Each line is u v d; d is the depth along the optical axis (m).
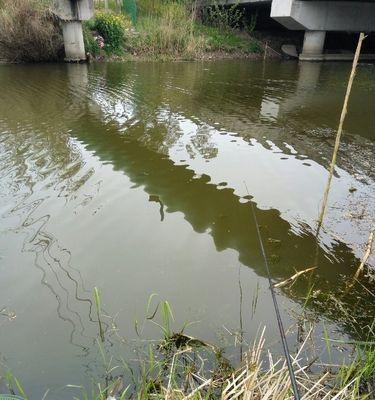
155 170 4.73
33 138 5.73
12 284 2.76
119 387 1.98
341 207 3.93
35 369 2.10
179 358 2.17
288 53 18.52
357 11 16.86
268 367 2.12
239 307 2.59
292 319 2.49
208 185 4.37
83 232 3.41
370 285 2.83
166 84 10.47
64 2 13.19
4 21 13.03
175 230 3.48
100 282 2.80
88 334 2.34
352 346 2.28
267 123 6.94
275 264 3.05
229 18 19.50
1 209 3.72
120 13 17.66
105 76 11.45
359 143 5.97
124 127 6.41
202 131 6.38
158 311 2.54
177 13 17.48
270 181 4.52
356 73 13.37
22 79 10.51
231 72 13.21
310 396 1.82
